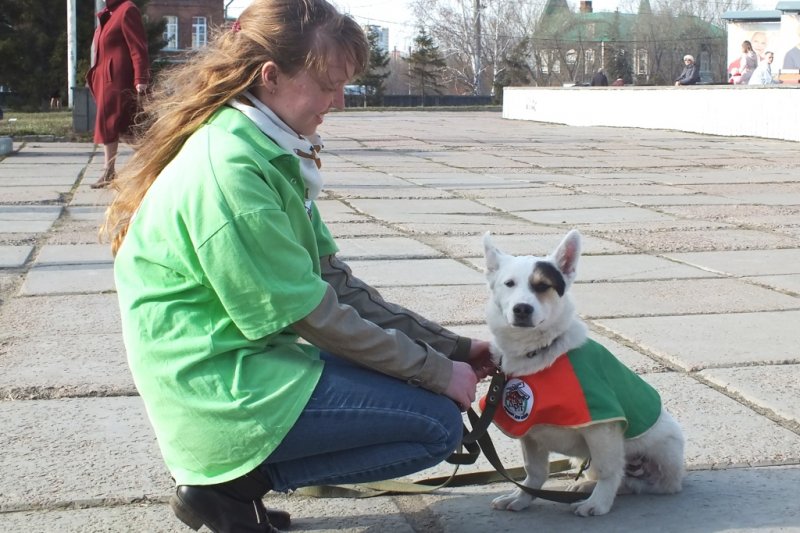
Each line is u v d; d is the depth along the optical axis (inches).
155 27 1578.5
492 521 133.8
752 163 668.1
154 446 157.6
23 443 158.2
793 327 234.5
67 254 319.3
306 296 112.1
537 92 1354.6
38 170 573.3
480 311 248.5
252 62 116.4
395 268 302.8
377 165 640.4
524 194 490.0
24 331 226.5
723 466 151.8
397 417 117.4
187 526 129.9
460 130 1095.6
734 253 334.3
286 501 140.6
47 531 128.0
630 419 134.1
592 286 281.4
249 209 110.0
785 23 1382.9
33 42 1739.7
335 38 117.3
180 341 112.3
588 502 135.2
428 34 3287.4
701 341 221.5
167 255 113.2
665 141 894.4
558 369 131.0
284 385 113.7
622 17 3201.3
